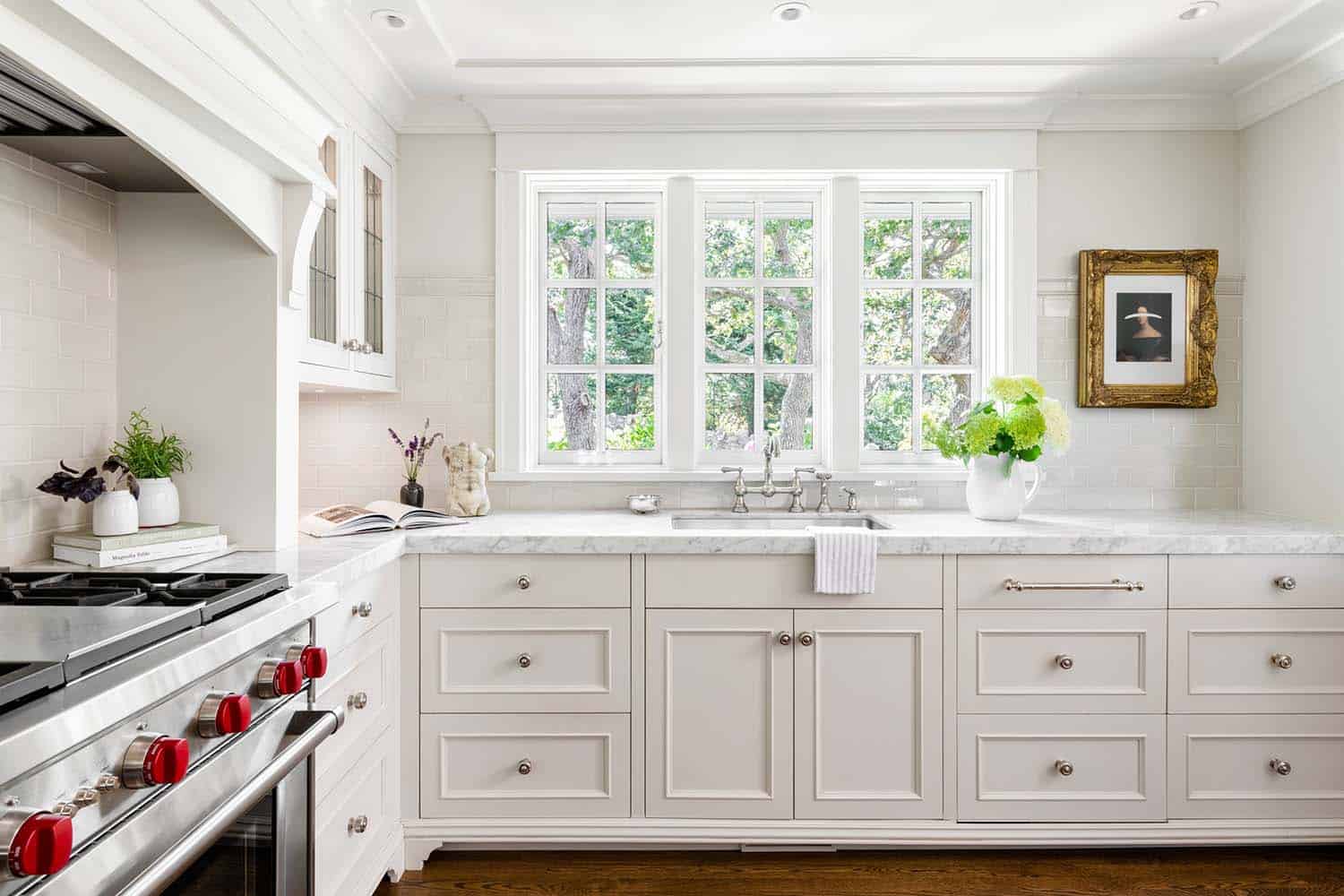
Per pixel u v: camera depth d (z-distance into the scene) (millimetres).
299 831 1342
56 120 1327
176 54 1310
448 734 2090
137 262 1773
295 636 1394
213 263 1770
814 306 2836
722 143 2670
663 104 2604
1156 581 2088
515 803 2102
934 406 2854
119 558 1497
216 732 1054
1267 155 2580
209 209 1768
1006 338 2711
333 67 2127
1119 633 2094
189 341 1776
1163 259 2654
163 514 1662
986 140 2668
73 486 1482
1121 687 2098
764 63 2393
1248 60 2377
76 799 814
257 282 1771
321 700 1568
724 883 2018
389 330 2625
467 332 2705
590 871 2074
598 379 2838
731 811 2102
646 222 2822
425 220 2697
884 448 2852
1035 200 2684
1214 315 2668
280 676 1232
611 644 2092
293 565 1608
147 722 939
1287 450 2508
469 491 2529
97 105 1183
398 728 2070
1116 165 2713
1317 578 2096
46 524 1566
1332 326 2320
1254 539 2078
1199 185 2711
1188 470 2727
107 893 854
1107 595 2092
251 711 1191
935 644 2090
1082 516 2541
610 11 2109
